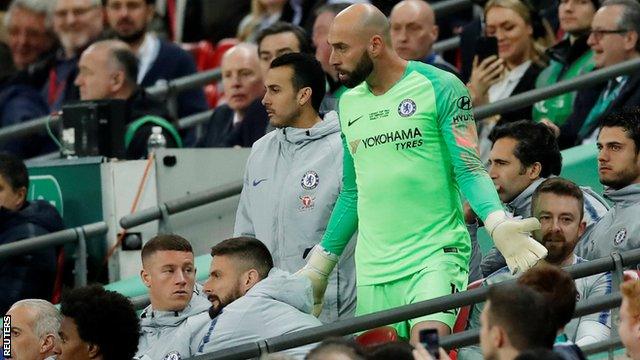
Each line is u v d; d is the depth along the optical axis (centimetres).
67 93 4353
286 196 3027
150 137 3600
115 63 3794
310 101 3039
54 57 4478
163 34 4894
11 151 4094
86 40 4419
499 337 2169
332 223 2895
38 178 3584
